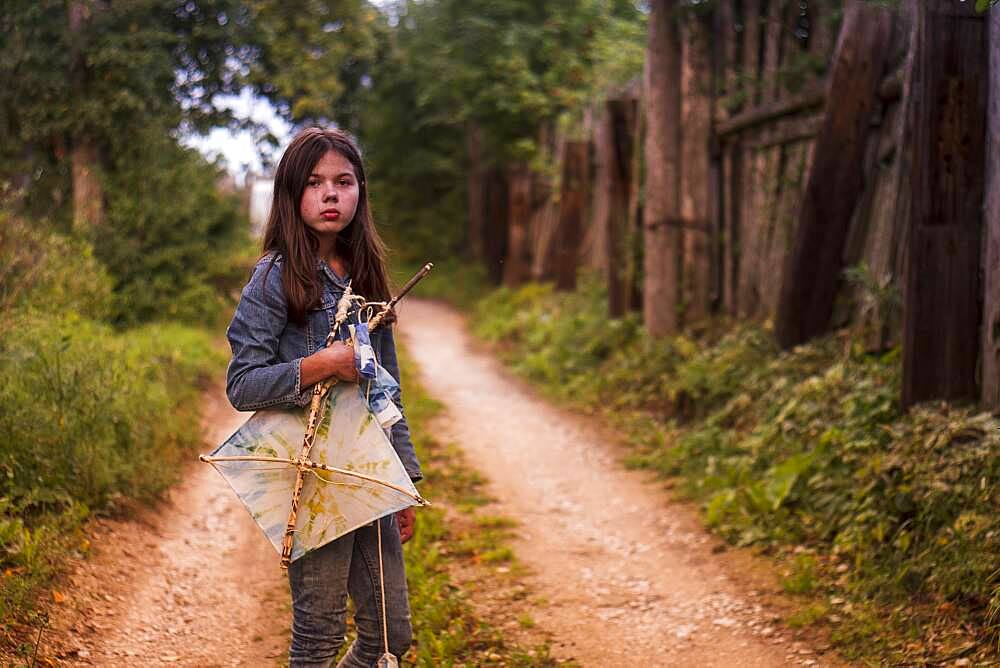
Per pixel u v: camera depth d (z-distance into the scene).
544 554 5.15
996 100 4.81
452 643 3.83
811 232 6.70
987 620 3.58
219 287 12.26
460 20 18.38
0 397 4.77
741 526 5.22
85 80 11.30
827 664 3.65
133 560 4.56
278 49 12.57
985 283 4.89
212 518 5.50
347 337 2.65
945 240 4.99
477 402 9.55
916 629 3.71
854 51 6.38
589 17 17.92
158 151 11.63
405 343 14.46
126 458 5.51
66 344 5.45
